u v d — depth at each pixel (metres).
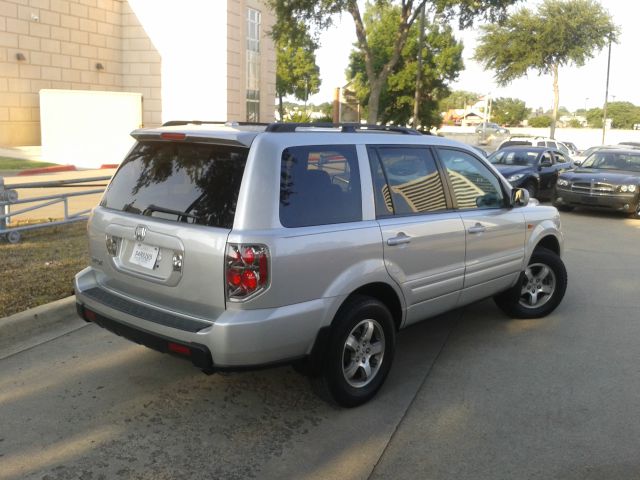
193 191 3.80
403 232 4.36
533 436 3.90
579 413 4.21
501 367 5.02
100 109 24.02
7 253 7.66
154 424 3.95
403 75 35.88
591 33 36.66
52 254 7.71
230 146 3.75
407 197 4.57
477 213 5.19
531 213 5.94
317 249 3.76
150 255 3.90
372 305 4.15
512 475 3.46
